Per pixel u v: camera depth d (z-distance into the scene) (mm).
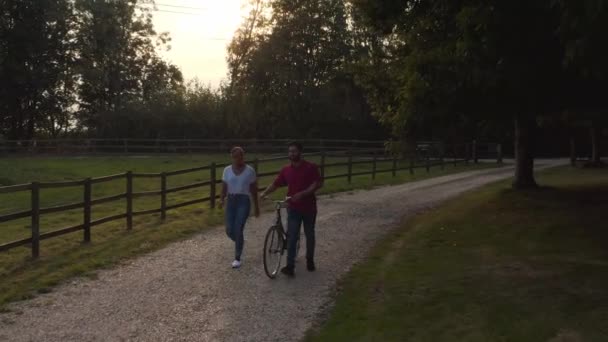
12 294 7055
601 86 11117
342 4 40438
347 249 9820
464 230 11227
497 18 9688
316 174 8125
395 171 22828
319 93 41594
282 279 7910
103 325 6094
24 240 8648
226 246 9992
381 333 5812
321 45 41125
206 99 43625
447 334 5727
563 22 7594
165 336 5797
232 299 6996
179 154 36281
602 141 38188
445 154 34250
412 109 12336
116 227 11523
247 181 8555
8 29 42062
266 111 41875
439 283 7480
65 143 40250
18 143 38094
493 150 36625
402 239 10688
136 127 42625
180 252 9516
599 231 10305
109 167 27094
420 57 11844
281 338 5746
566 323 5863
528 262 8438
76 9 44906
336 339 5688
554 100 11930
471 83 11156
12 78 42156
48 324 6117
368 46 39375
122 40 47531
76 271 8156
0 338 5723
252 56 40844
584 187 17125
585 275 7551
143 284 7617
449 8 11250
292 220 8055
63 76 45375
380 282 7680
